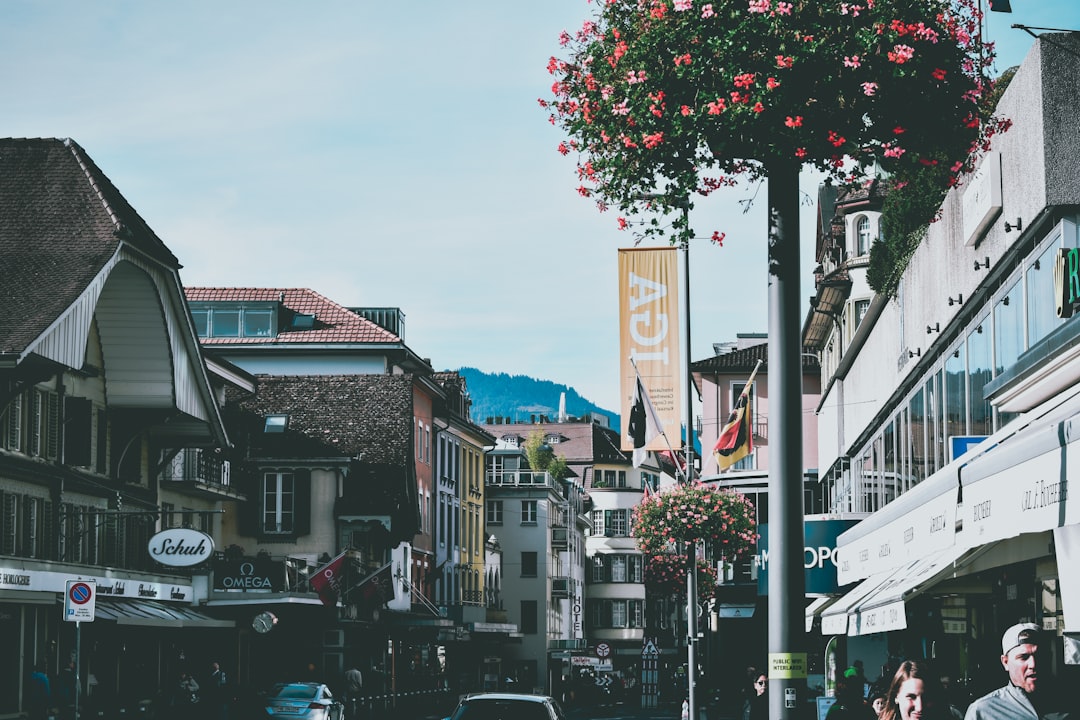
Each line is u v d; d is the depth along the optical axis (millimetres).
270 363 76688
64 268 37062
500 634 88188
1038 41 17125
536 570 110875
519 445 129750
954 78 10219
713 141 10242
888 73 10023
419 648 73312
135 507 44281
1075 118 16906
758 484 71750
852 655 28844
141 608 41844
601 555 133875
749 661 76438
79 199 39469
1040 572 17266
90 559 40562
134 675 42969
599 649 74625
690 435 33094
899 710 7000
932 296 25516
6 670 34312
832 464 45844
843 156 10312
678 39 10195
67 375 39406
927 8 10156
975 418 22328
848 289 53906
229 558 50656
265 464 60344
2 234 38344
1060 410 11578
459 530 87500
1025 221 18016
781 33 10008
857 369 38750
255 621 47438
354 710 46969
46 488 37594
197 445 46312
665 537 46812
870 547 18938
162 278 41469
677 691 71562
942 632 24281
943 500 13102
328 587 51469
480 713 20266
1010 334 19656
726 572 74812
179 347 43156
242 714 39469
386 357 76562
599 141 10867
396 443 64562
